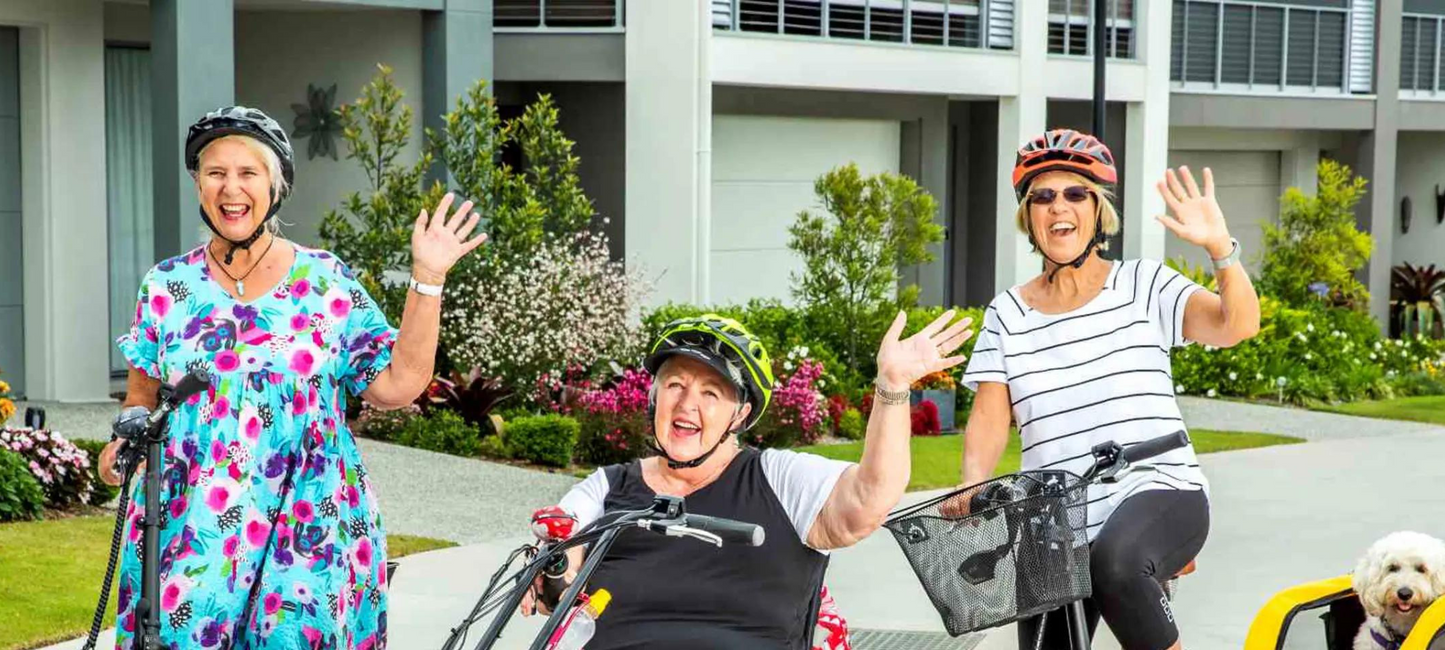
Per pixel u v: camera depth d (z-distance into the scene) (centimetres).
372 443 1355
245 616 470
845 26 1925
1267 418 1811
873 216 1639
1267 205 2739
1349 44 2623
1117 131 2328
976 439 564
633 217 1767
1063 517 471
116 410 1432
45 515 998
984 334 565
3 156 1443
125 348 481
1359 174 2708
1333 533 1084
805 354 1524
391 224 1496
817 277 1669
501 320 1458
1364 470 1377
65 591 807
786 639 416
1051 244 545
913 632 803
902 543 468
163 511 467
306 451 475
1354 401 2033
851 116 2045
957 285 2333
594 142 1853
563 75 1772
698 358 413
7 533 927
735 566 414
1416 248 3012
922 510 476
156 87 1398
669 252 1755
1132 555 509
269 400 473
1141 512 520
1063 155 542
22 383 1471
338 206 1666
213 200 471
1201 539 533
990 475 560
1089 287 555
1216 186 2662
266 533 471
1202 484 539
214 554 465
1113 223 550
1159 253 2320
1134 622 509
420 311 471
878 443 400
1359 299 2377
